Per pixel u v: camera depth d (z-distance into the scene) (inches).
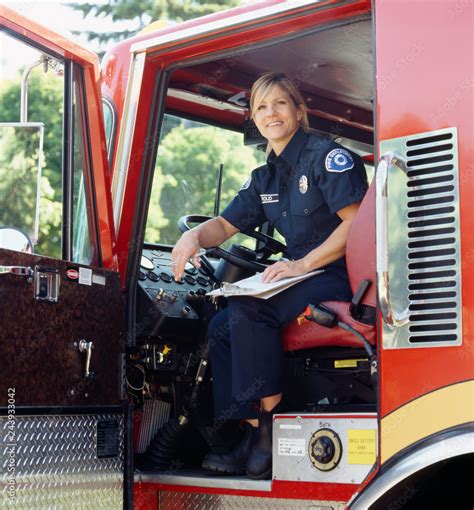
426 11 99.6
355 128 168.2
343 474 107.7
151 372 137.3
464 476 101.3
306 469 111.4
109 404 117.4
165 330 134.7
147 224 145.4
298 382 131.9
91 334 115.5
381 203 97.2
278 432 115.0
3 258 102.8
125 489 118.1
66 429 109.8
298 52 137.6
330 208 122.8
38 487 104.4
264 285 119.9
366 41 131.9
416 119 98.8
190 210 148.1
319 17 114.0
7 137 101.7
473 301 92.8
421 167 98.0
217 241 138.2
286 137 130.5
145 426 136.7
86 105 120.5
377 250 97.0
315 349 124.0
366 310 112.9
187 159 148.5
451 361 93.3
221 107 152.0
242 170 152.8
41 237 109.7
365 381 123.8
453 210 95.4
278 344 121.5
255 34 120.6
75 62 118.4
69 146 116.9
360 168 125.1
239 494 118.0
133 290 129.3
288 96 130.0
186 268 145.1
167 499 126.6
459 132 96.0
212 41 124.6
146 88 132.0
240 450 124.8
